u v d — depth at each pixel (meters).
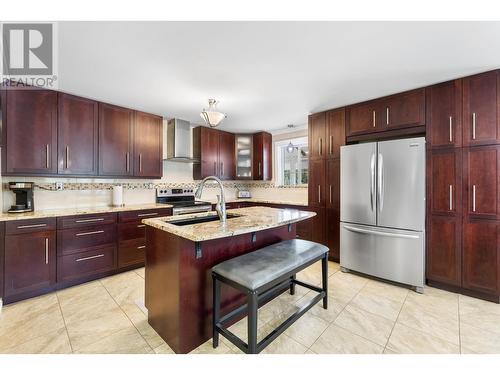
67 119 2.79
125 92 2.79
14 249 2.25
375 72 2.32
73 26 1.62
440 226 2.54
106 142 3.12
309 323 1.95
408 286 2.62
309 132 3.69
